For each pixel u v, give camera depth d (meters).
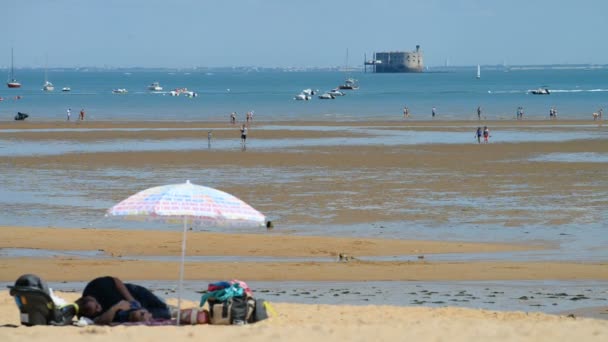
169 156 172.50
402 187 128.88
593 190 126.62
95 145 198.00
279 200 116.06
